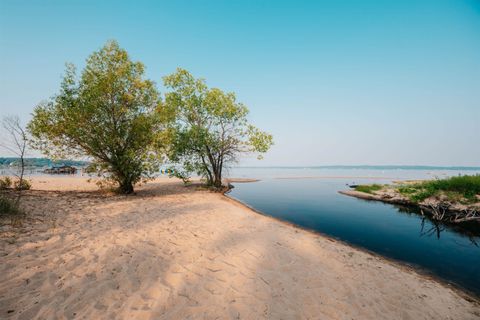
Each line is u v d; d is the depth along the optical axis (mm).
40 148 11680
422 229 10094
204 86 19578
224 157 21562
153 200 11852
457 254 7406
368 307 4000
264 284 4328
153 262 4688
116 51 13359
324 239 8086
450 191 14234
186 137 18375
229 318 3291
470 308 4457
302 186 28531
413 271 6109
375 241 8539
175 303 3480
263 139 19969
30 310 2971
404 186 18719
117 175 13289
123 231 6262
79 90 12359
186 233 6676
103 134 12555
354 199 18047
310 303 3914
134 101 13828
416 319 3852
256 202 15945
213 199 14117
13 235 5051
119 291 3633
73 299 3299
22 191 10617
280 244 6605
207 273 4504
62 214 7332
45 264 4113
